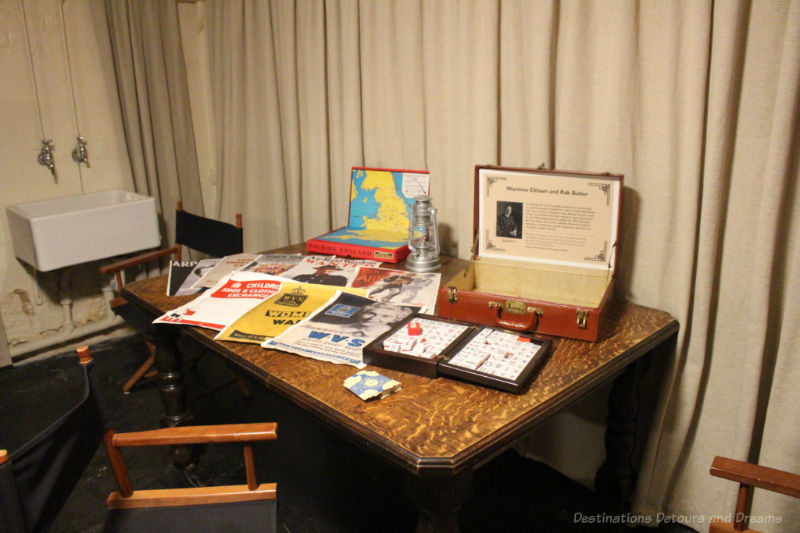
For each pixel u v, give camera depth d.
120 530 1.20
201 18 3.05
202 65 3.16
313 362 1.33
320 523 1.81
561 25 1.66
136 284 1.86
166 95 2.99
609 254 1.56
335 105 2.40
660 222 1.56
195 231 2.49
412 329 1.37
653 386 1.71
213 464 2.10
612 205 1.52
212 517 1.23
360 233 2.18
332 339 1.41
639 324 1.50
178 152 3.13
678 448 1.66
